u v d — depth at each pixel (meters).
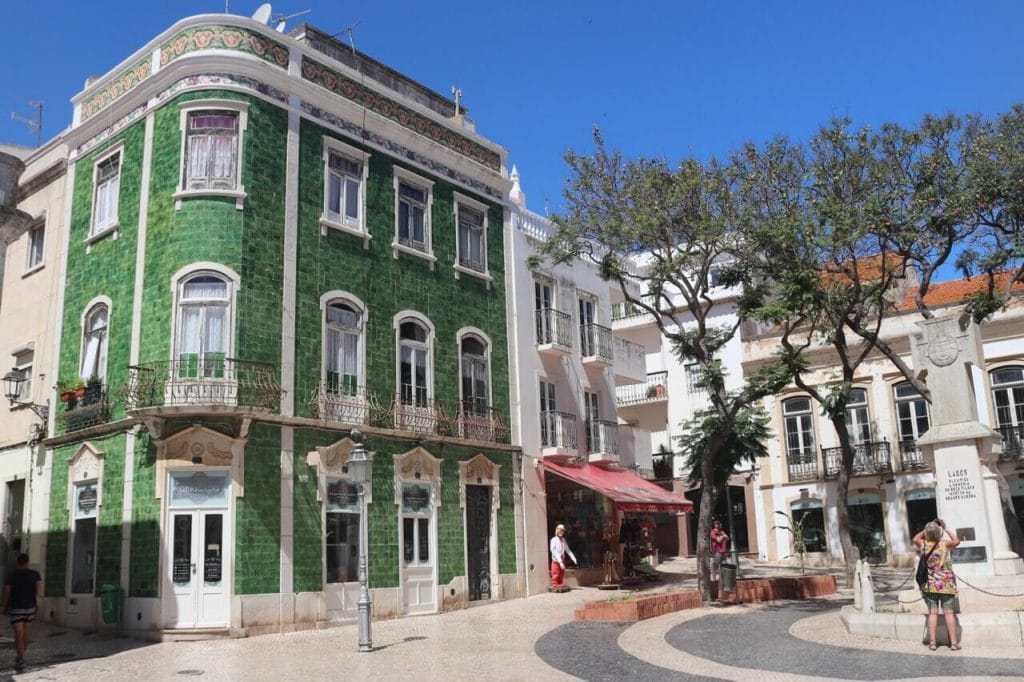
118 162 19.45
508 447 22.83
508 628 15.97
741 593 18.75
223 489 16.44
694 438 30.08
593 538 25.61
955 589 11.59
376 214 20.48
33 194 21.98
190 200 17.47
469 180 23.55
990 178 18.17
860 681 9.72
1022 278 21.22
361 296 19.67
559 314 25.75
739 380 37.59
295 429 17.59
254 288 17.47
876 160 18.89
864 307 21.41
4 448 20.53
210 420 16.45
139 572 16.38
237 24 18.31
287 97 18.89
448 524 20.67
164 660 13.31
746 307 19.28
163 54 18.78
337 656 13.18
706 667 11.04
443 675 11.23
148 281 17.73
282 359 17.70
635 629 14.93
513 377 23.70
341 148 19.86
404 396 20.33
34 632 16.94
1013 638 11.55
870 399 31.78
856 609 14.09
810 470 32.38
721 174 18.56
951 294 31.69
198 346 16.88
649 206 18.48
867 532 31.16
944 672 9.93
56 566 18.31
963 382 13.91
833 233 17.67
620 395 40.66
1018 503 28.53
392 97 21.47
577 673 11.02
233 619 15.83
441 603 19.92
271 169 18.28
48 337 20.14
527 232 25.44
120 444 17.38
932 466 14.28
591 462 26.27
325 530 17.73
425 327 21.19
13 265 21.91
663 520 39.06
